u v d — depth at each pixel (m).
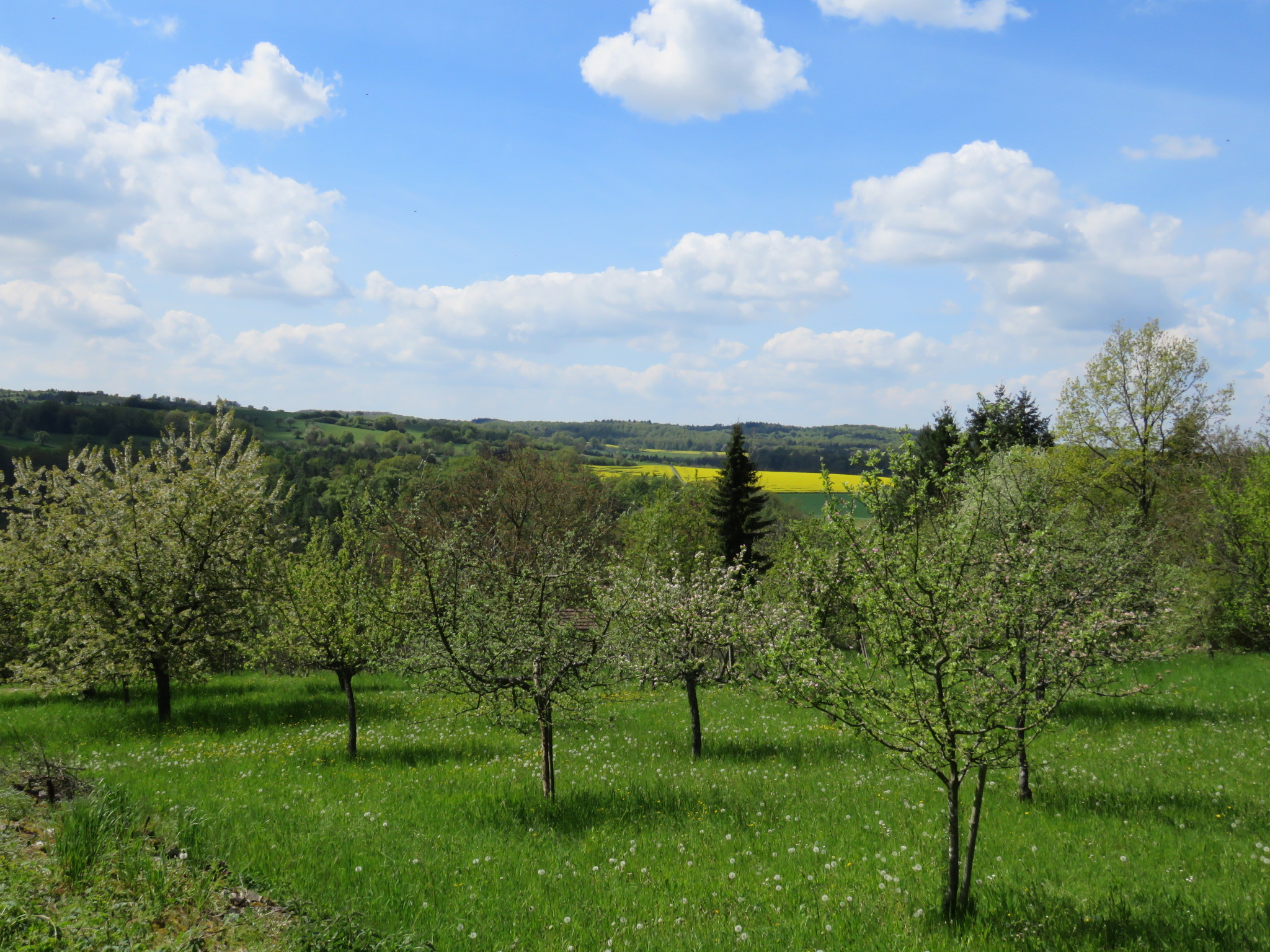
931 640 7.40
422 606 12.37
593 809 11.82
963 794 12.70
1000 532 8.18
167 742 17.97
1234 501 25.73
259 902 7.04
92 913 5.88
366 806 11.81
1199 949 6.81
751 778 14.05
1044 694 7.72
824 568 8.04
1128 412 38.50
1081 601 9.73
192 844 8.20
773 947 6.91
